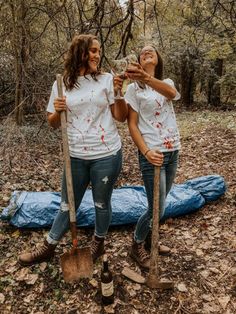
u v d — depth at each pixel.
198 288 2.78
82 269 2.69
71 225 2.60
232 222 3.72
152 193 2.66
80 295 2.69
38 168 5.25
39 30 6.21
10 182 4.64
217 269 3.00
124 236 3.45
